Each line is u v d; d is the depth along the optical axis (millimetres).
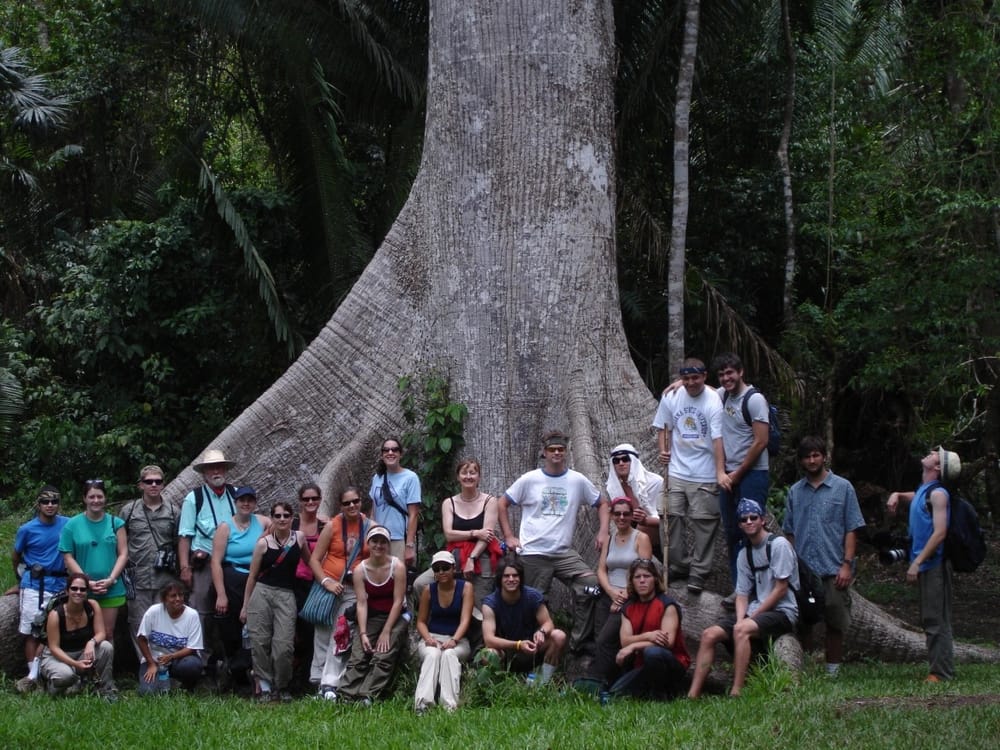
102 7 21109
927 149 14641
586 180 11109
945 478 8508
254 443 10969
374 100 17266
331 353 11172
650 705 7734
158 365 17641
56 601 8789
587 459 10023
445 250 11070
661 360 17594
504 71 11047
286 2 15750
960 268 12875
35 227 23484
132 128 22438
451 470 10648
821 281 18656
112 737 7230
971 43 13430
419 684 8180
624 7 15500
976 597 14219
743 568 8359
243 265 17062
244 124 22641
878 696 7703
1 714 7816
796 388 15633
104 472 17938
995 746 6223
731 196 17984
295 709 8227
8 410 18469
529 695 8141
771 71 18344
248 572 9500
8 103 21391
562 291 10875
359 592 8688
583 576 9117
